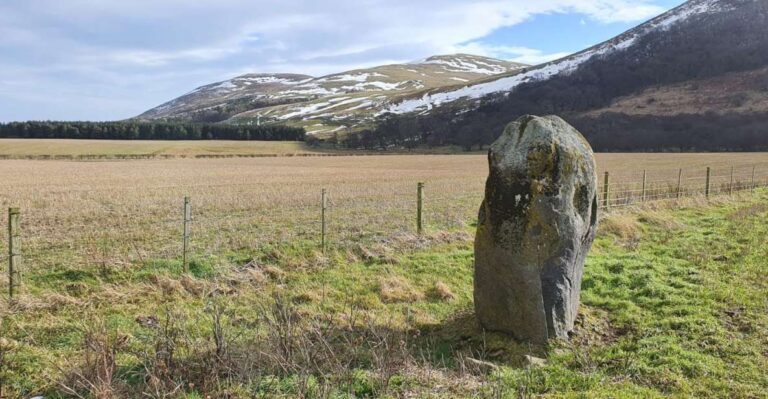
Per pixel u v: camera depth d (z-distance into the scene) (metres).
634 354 7.36
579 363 7.18
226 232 14.53
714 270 11.26
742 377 6.65
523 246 7.71
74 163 65.25
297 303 9.46
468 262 12.27
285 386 6.05
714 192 26.25
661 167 50.41
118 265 10.57
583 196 8.14
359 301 9.68
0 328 7.36
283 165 63.50
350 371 6.51
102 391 5.34
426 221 16.88
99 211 18.95
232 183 34.31
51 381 6.21
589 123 112.56
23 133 116.88
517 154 7.86
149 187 30.52
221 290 9.69
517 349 7.69
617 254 12.80
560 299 7.93
